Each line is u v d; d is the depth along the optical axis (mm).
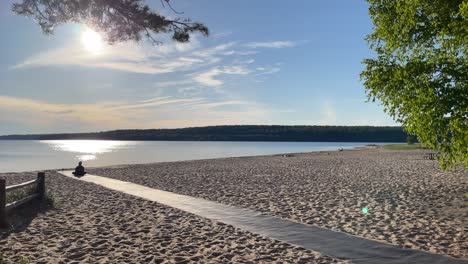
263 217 11727
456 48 8695
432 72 8648
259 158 47906
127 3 7062
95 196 16469
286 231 9922
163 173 27484
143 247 8617
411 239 8938
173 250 8352
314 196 15875
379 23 9945
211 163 38625
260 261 7527
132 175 26125
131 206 13930
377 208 13016
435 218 11227
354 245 8500
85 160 60438
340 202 14344
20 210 12891
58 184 21141
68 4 6859
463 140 8219
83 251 8281
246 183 20844
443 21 8750
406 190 17094
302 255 7848
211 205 13938
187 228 10430
